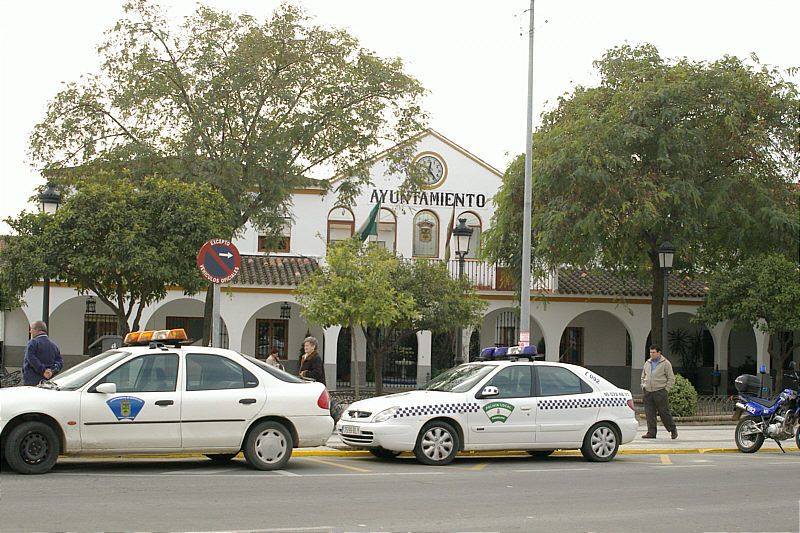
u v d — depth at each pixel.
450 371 13.88
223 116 20.36
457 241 20.83
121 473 10.75
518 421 12.79
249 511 8.31
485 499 9.46
